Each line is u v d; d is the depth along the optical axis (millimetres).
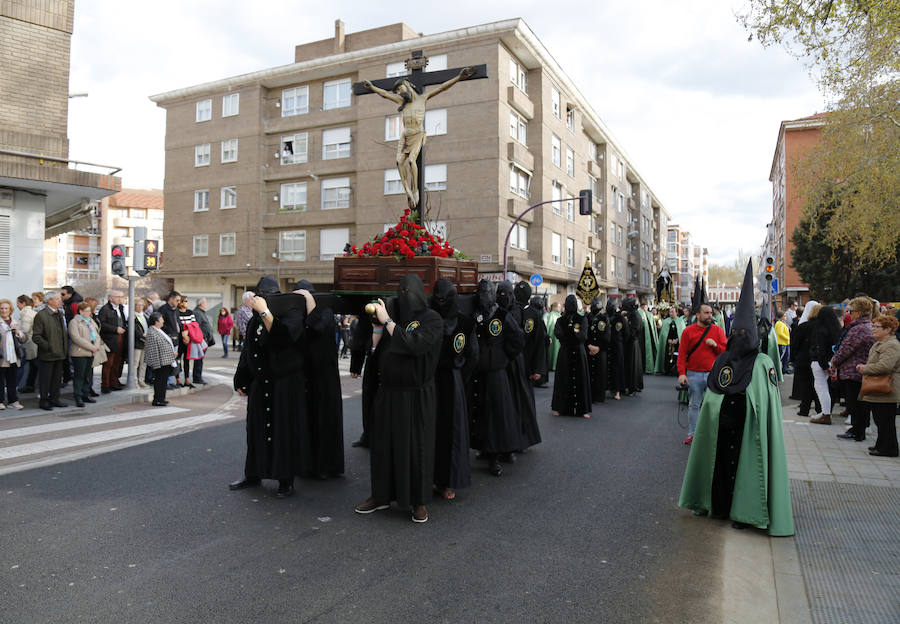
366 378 7492
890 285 32219
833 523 5016
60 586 3824
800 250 35531
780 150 50594
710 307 7957
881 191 16422
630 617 3516
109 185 12523
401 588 3846
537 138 31172
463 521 5086
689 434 8055
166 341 10773
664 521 5113
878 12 10602
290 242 33656
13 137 12125
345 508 5379
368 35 32062
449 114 28422
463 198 28109
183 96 35875
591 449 7684
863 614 3520
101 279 51375
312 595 3736
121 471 6449
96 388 12281
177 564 4168
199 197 35719
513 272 28172
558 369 9914
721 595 3787
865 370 7355
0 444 7684
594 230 42000
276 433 5609
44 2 12586
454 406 5559
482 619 3475
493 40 27656
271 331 5504
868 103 15312
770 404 4859
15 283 12305
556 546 4562
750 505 4812
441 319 5098
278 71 32750
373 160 30453
